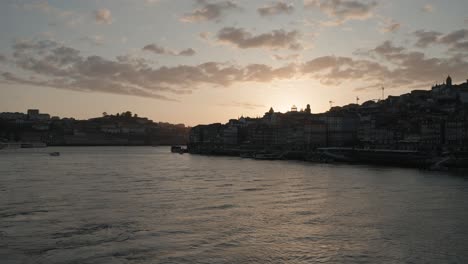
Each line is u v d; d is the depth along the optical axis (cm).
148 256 6291
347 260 6188
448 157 19950
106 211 9175
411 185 13412
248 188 12938
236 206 9856
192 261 6119
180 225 8012
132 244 6825
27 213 8912
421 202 10269
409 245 6819
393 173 17775
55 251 6456
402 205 9900
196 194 11650
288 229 7775
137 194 11588
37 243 6825
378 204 10044
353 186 13288
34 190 12106
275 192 12038
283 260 6188
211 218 8600
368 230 7700
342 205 9950
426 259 6200
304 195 11469
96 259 6147
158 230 7644
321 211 9275
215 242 6981
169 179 15500
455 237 7225
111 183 14025
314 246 6800
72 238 7100
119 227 7806
